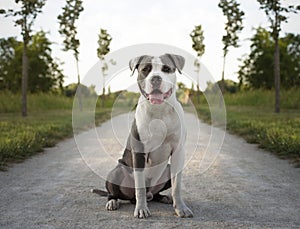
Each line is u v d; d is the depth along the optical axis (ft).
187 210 13.88
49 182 19.53
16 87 112.78
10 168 23.50
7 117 66.54
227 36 88.58
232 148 32.12
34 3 66.39
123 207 15.12
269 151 30.25
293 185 18.72
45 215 14.03
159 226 12.77
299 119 50.44
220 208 14.84
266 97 97.25
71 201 15.96
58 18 82.12
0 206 15.19
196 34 102.83
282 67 110.52
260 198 16.30
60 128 43.78
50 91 118.52
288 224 12.95
